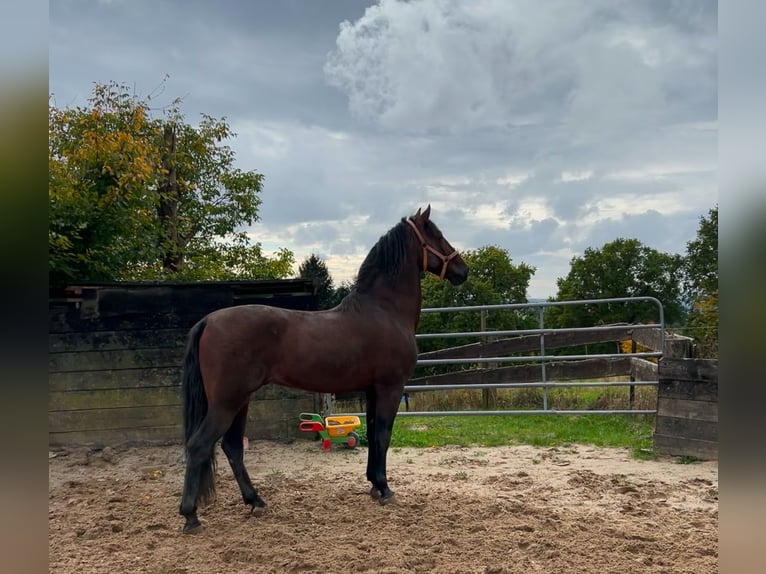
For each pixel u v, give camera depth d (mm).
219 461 6391
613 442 7062
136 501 4852
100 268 7949
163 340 7023
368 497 4867
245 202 17844
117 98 14375
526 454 6629
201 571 3432
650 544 3785
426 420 8984
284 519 4336
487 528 4078
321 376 4445
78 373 6887
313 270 39625
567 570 3402
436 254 5105
